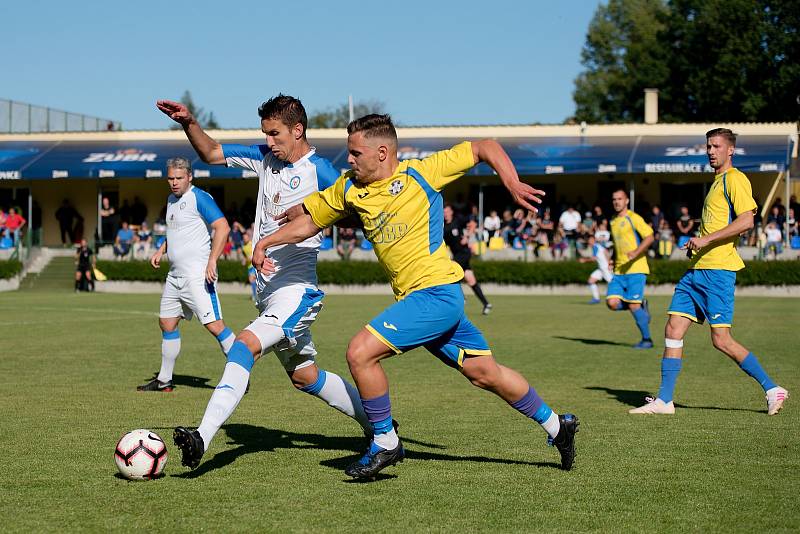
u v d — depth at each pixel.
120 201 41.62
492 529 4.74
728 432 7.38
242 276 33.25
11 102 42.69
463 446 6.83
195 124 6.57
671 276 30.61
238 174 37.47
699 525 4.82
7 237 37.38
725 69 53.41
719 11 54.00
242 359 5.88
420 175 5.60
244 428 7.57
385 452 5.74
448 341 5.84
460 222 21.55
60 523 4.84
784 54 52.72
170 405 8.70
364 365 5.63
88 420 7.86
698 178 37.81
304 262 6.40
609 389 9.88
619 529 4.75
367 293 32.75
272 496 5.39
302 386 6.58
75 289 33.59
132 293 32.16
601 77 77.50
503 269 32.38
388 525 4.80
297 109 6.43
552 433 5.97
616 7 78.88
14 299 27.84
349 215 5.91
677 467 6.13
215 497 5.37
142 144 40.62
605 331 17.06
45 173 38.03
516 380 5.87
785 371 11.27
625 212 14.12
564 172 35.00
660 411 8.30
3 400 8.98
